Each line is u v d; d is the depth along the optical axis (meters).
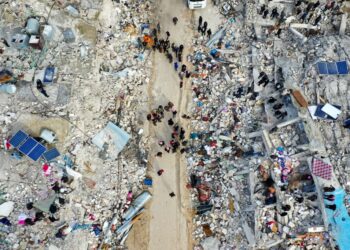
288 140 25.77
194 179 26.48
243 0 29.45
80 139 25.38
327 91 26.20
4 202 23.56
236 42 28.70
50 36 25.98
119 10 28.47
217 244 25.27
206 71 28.25
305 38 27.62
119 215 25.75
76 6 27.09
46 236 23.78
